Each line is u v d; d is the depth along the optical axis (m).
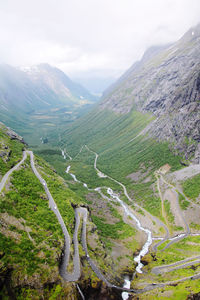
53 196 108.81
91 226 102.06
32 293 58.94
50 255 69.88
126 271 95.62
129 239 128.38
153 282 85.75
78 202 120.25
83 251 82.62
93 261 81.94
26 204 90.12
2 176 102.31
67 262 72.62
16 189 95.75
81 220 103.31
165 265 98.12
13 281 58.06
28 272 61.69
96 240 96.38
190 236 122.94
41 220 84.94
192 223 133.25
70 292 63.59
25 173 115.75
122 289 81.31
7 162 117.62
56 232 82.12
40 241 73.25
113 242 121.19
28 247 68.44
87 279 71.50
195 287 74.50
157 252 112.56
